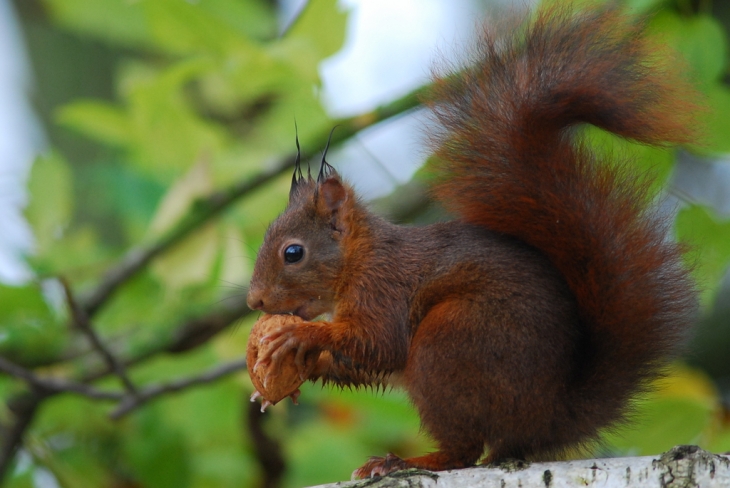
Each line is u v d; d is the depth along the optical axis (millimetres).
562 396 7371
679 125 7492
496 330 7406
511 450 7469
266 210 12164
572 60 7746
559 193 7777
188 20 10602
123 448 11711
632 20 8211
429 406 7512
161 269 11359
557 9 7996
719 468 6242
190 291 11578
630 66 7633
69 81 15719
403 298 8156
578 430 7430
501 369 7355
